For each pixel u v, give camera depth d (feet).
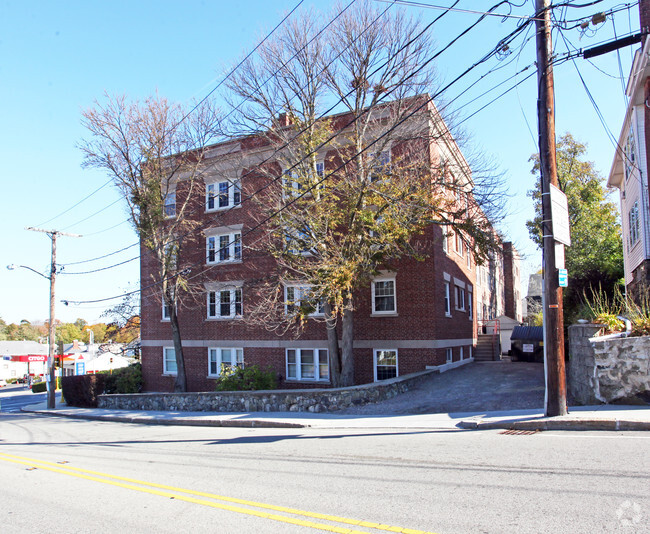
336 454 29.35
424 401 50.60
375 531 15.89
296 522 17.34
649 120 55.01
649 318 36.86
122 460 33.50
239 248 83.30
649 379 34.83
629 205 69.97
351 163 60.54
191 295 88.58
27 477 29.32
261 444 36.47
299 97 61.00
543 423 31.83
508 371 65.62
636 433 28.19
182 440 43.19
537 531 14.80
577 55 32.96
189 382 88.43
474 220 57.93
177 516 19.07
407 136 59.21
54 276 97.25
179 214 81.82
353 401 52.42
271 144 69.15
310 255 70.54
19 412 98.37
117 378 97.71
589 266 92.38
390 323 70.13
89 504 21.84
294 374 77.97
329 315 64.75
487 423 34.32
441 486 20.26
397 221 53.06
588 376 38.75
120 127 77.66
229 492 22.13
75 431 57.98
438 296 69.31
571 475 20.21
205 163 82.38
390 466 24.73
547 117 33.91
